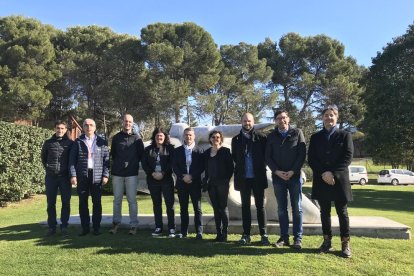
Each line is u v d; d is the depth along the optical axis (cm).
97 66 4194
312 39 5212
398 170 3300
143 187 1073
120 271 470
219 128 770
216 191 591
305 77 4938
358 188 2639
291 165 548
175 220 698
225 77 4291
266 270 464
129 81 4162
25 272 473
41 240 613
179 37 4278
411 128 2600
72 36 4372
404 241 594
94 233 641
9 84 3622
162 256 519
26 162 1197
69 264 497
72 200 1239
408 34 2800
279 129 555
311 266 477
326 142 527
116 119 4344
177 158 615
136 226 648
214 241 591
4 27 4141
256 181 568
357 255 520
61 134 672
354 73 5238
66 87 4197
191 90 4141
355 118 4712
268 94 4588
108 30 4647
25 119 3856
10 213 981
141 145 655
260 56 5338
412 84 2559
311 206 652
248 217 580
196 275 454
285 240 561
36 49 3903
